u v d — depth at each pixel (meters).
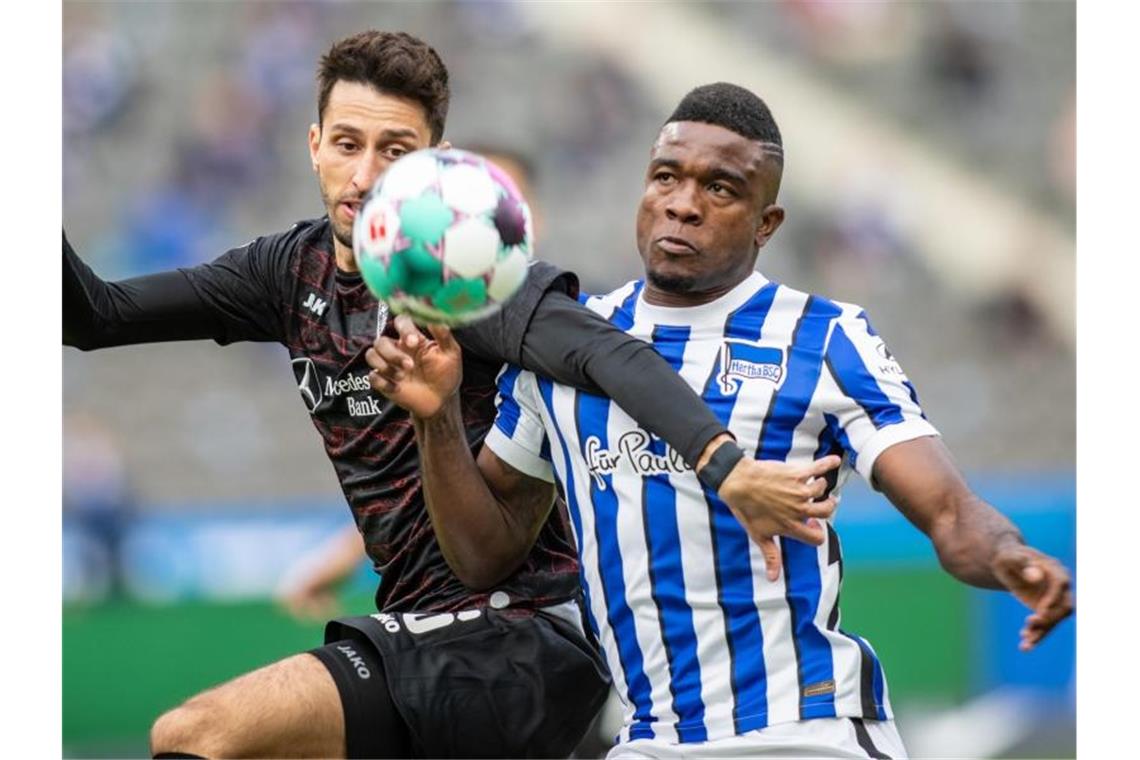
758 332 15.66
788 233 65.12
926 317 63.25
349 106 16.58
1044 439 59.81
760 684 15.05
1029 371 61.91
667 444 15.15
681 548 15.25
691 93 15.80
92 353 57.84
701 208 15.29
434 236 13.98
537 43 67.56
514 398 16.48
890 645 38.88
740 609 15.11
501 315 16.02
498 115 65.75
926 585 39.06
